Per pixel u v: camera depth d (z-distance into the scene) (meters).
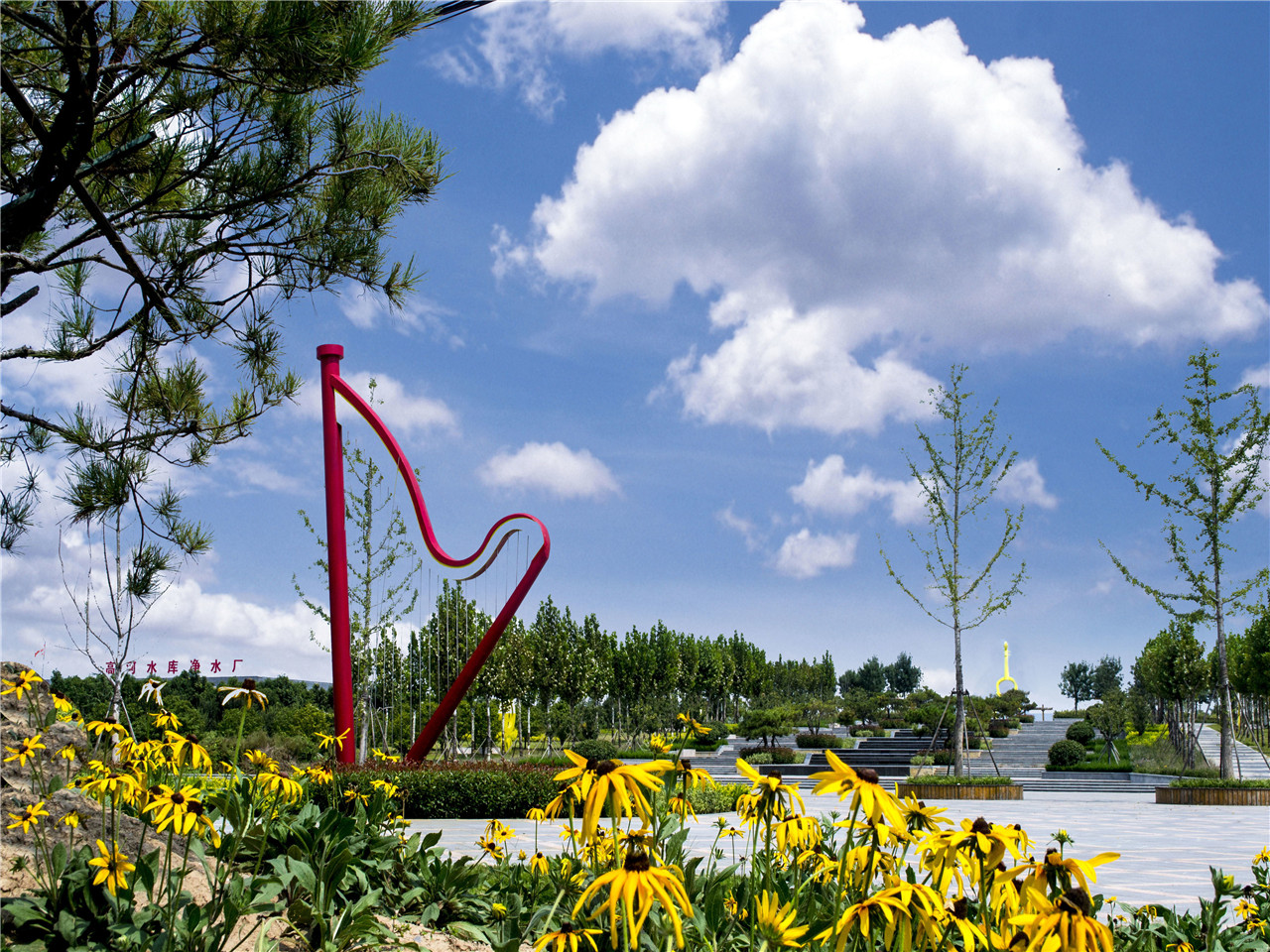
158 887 2.71
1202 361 16.73
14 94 4.13
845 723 39.75
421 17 5.00
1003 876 1.68
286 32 4.40
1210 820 13.21
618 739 33.25
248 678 3.05
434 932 2.97
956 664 18.70
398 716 24.22
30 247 6.32
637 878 1.50
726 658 43.47
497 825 3.74
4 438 6.20
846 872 1.96
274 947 2.47
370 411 12.89
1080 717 44.97
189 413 6.66
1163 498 16.95
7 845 2.77
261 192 5.54
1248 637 23.61
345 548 13.02
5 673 3.43
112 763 2.79
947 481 19.17
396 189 6.29
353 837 3.28
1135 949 2.73
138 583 5.92
